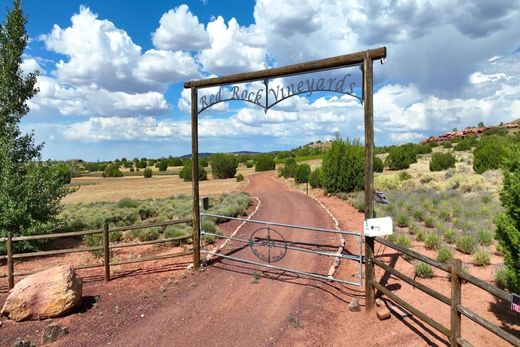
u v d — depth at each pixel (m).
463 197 17.11
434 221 12.45
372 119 6.38
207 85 9.27
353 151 23.95
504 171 5.37
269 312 6.80
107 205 24.80
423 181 26.41
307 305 7.03
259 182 43.69
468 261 8.66
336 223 14.41
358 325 6.12
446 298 4.62
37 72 13.16
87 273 9.60
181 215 17.69
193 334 6.08
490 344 4.95
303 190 30.69
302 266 9.38
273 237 12.85
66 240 13.29
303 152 94.69
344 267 9.20
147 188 43.88
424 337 5.35
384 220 6.34
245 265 9.70
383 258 9.52
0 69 12.52
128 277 9.17
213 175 58.09
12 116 12.83
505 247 5.32
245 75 8.32
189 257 10.62
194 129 9.49
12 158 12.34
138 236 13.32
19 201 11.56
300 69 7.33
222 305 7.21
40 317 6.78
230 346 5.66
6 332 6.37
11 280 8.58
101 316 6.92
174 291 8.06
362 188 23.44
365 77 6.36
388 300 6.84
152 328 6.35
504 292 3.67
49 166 13.20
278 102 7.91
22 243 11.26
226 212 17.34
